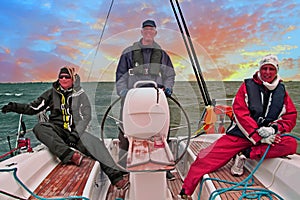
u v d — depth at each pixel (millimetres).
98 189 2223
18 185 1772
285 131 2096
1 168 1916
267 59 2113
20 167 1952
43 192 1856
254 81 2195
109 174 2227
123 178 2234
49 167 2289
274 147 2039
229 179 2055
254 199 1745
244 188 1844
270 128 2037
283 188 1819
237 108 2162
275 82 2121
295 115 2160
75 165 2367
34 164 2115
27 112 2680
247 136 2082
